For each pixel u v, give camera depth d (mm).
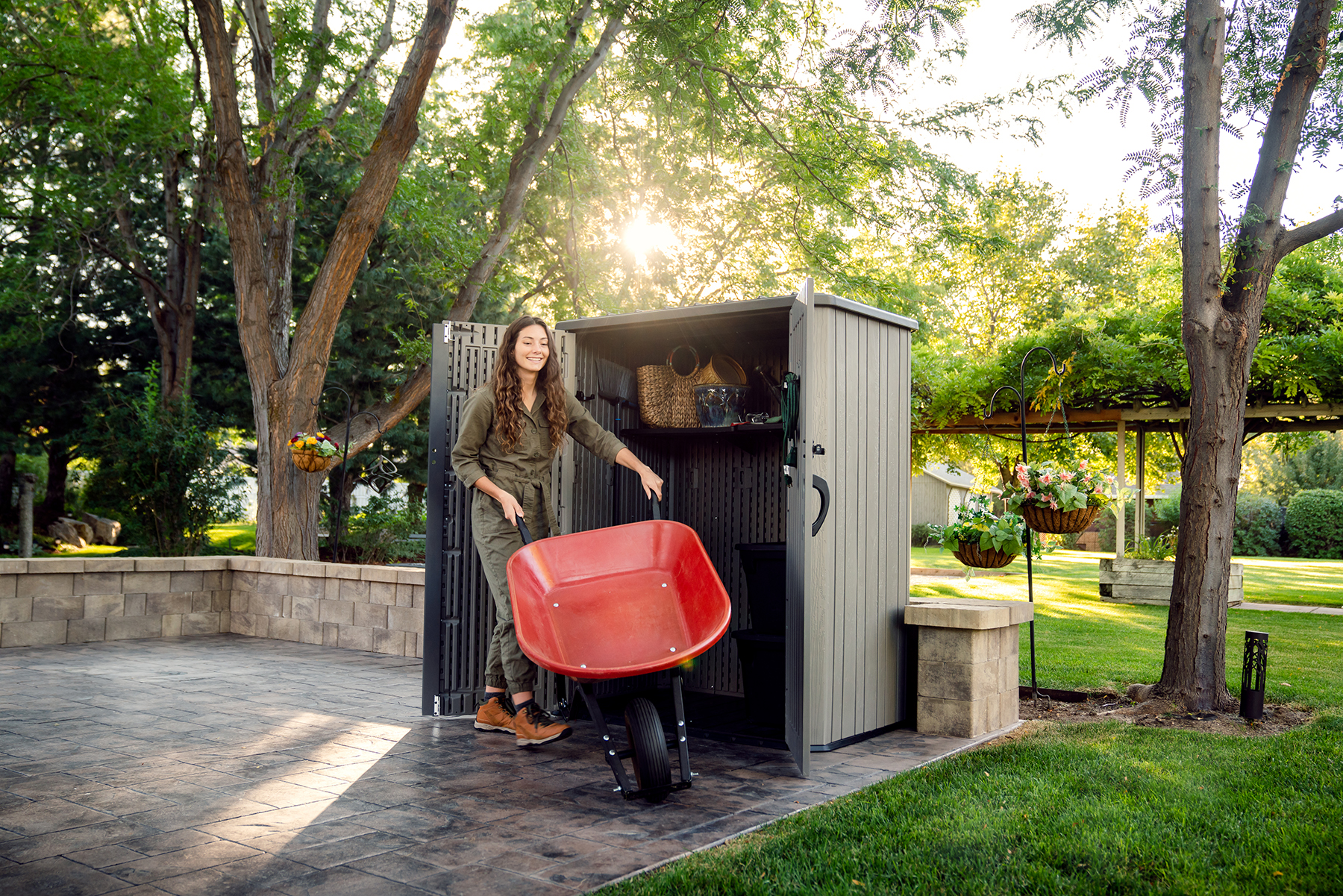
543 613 3227
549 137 11602
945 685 4059
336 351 16594
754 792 3109
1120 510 11758
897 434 4348
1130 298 21000
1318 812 2715
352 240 9164
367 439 10523
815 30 9508
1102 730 4020
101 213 15102
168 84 11062
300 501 9398
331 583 6879
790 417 3557
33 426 16812
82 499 20031
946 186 10758
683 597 3305
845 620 3908
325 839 2543
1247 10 4844
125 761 3404
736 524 4945
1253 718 4211
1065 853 2350
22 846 2463
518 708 3707
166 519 11555
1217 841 2477
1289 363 9859
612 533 3480
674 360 4816
